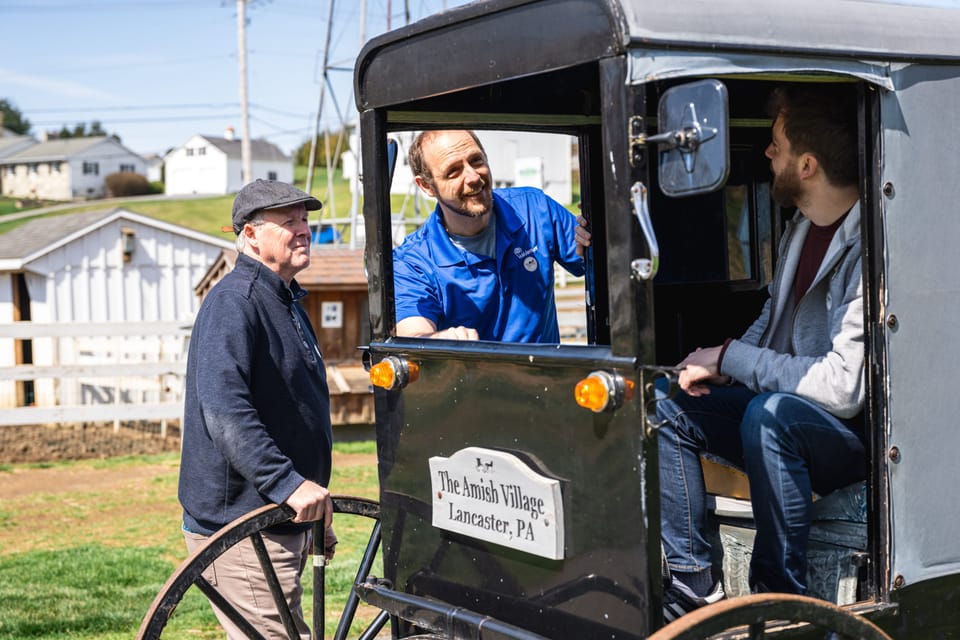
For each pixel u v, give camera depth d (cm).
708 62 243
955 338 272
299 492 332
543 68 259
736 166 405
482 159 365
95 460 1223
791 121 296
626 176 238
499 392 278
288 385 358
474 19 280
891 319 261
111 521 881
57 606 598
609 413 246
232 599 355
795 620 243
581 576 258
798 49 250
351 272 1345
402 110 339
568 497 260
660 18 238
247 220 361
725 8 246
